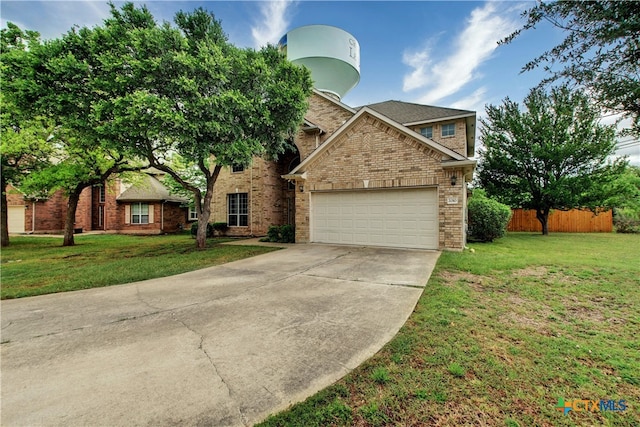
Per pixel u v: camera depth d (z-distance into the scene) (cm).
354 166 1058
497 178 1738
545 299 437
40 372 257
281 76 996
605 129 1363
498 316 370
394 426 186
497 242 1191
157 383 236
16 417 198
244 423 190
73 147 1163
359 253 884
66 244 1323
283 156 1692
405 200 981
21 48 932
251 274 642
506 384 230
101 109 773
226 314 395
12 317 396
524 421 192
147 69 779
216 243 1282
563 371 248
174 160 1478
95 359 279
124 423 191
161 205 2156
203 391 224
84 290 539
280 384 232
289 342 306
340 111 1470
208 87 853
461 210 888
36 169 1286
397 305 413
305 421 191
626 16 247
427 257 788
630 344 296
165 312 409
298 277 600
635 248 979
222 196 1688
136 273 671
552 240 1270
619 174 1498
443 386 226
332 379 238
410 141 960
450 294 459
